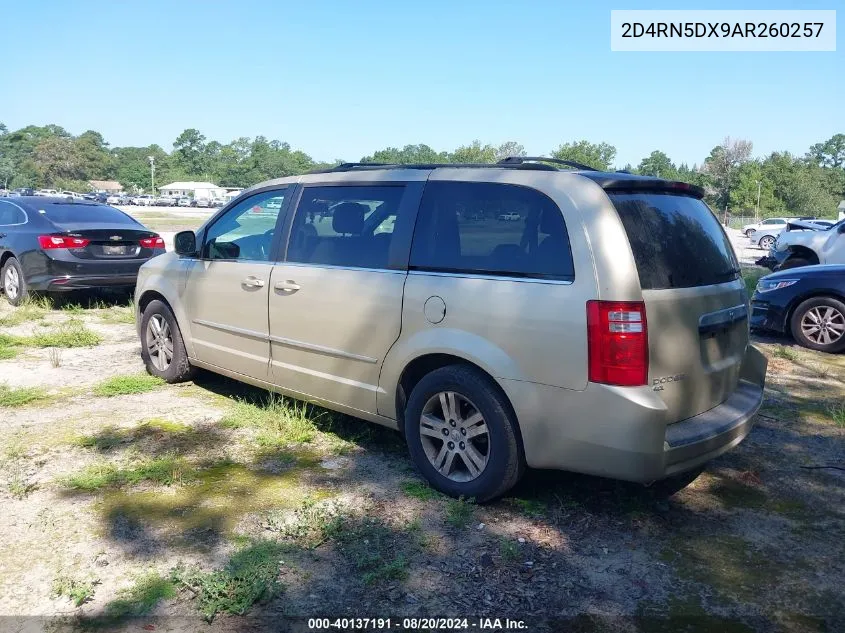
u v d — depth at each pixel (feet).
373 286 13.99
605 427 11.18
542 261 11.87
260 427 16.79
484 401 12.40
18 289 32.58
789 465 15.20
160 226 136.87
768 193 239.91
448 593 10.37
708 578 10.90
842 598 10.46
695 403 12.25
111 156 540.93
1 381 20.45
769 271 51.70
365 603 10.10
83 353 24.17
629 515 12.75
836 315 25.81
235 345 17.42
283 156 493.36
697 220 13.25
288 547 11.45
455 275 12.85
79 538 11.68
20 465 14.53
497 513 12.74
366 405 14.55
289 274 15.69
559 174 12.31
